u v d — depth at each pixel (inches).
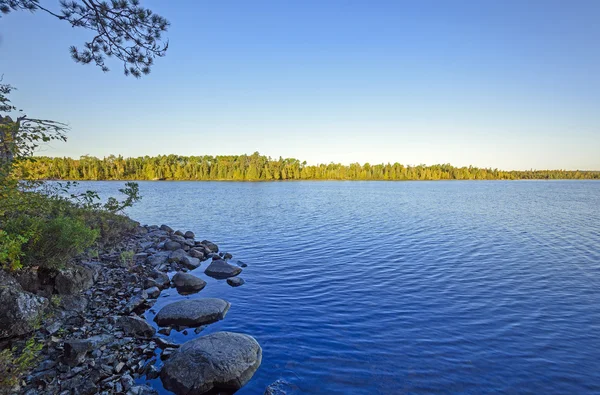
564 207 1756.9
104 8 327.3
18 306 270.1
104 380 235.8
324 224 1125.7
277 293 459.8
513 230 1005.2
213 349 269.1
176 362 254.7
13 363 209.6
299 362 284.2
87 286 395.2
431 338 330.3
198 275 544.7
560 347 315.9
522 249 742.5
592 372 276.4
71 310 334.0
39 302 291.6
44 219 388.2
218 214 1428.4
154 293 431.5
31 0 312.2
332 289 476.4
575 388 256.2
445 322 367.6
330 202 2058.3
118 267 498.3
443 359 292.5
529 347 315.3
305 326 354.6
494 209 1644.9
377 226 1079.6
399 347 311.9
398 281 514.3
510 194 3024.1
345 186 4810.5
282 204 1913.1
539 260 647.8
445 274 553.0
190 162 6668.3
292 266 602.5
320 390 247.3
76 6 325.7
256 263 624.7
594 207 1756.9
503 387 255.3
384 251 719.7
